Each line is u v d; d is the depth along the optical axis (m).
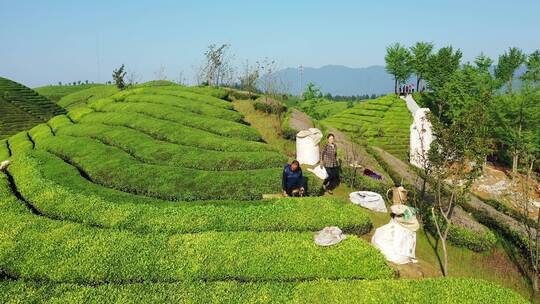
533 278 15.63
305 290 11.41
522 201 20.23
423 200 20.78
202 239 14.23
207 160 23.50
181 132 28.89
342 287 11.50
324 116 88.94
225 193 19.73
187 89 44.62
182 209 16.78
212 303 10.91
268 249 13.58
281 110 39.06
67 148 26.70
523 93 37.53
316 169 21.89
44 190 19.00
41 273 12.45
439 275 14.36
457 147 15.54
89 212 16.69
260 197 19.75
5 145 33.50
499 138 38.47
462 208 22.62
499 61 65.75
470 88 49.41
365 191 20.75
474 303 10.82
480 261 17.16
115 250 13.53
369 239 16.17
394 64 79.69
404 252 14.23
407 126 57.66
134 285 11.74
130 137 28.00
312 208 16.84
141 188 20.27
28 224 15.30
